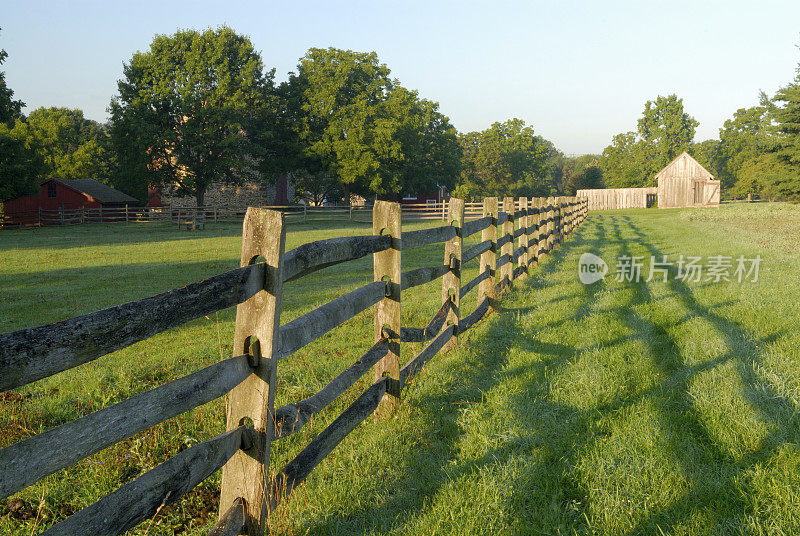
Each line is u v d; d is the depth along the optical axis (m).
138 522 1.77
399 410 4.22
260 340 2.44
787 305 6.98
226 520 2.33
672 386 4.51
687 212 35.06
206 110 42.34
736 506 2.87
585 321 6.81
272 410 2.52
